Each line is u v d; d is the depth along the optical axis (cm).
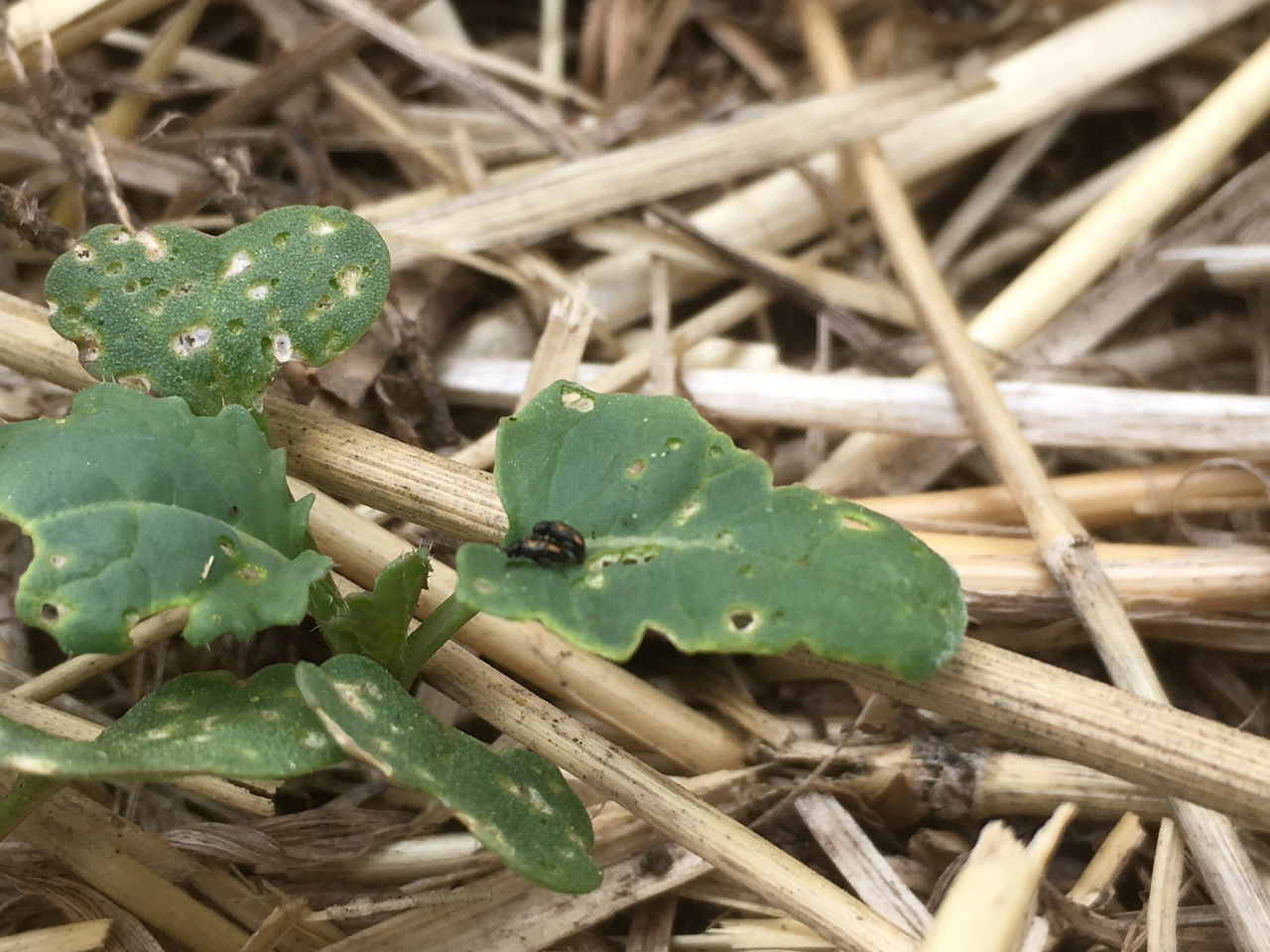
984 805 13
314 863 13
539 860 11
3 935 12
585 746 12
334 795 13
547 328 14
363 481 12
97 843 12
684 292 17
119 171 15
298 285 12
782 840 13
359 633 11
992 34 18
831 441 15
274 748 11
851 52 19
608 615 11
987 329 15
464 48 18
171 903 12
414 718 11
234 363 12
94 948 12
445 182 17
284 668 11
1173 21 17
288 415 12
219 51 18
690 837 12
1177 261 16
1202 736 11
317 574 11
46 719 12
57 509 11
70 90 14
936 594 11
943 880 13
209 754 11
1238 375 16
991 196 17
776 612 11
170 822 13
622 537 11
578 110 18
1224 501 14
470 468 12
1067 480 14
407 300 15
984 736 13
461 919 12
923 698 11
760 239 17
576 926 12
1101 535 15
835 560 11
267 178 17
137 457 11
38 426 11
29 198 14
